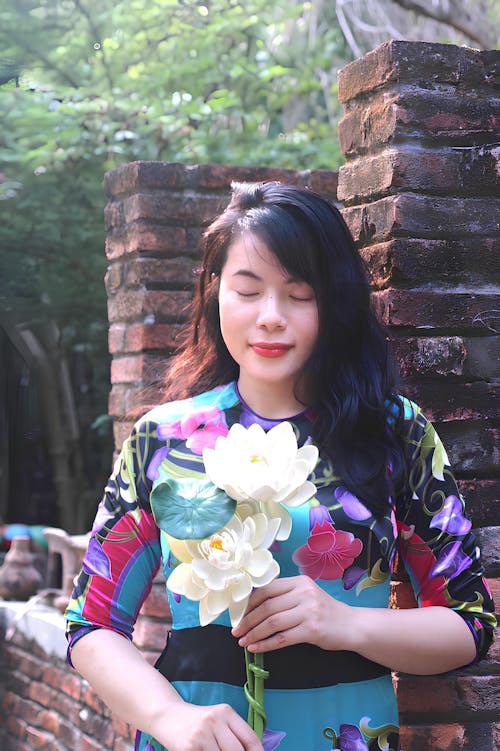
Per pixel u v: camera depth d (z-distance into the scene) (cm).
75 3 623
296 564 158
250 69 648
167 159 598
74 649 164
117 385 316
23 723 378
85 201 636
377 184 205
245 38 689
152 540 170
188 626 161
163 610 278
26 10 606
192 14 649
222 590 143
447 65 203
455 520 167
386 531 162
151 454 171
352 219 212
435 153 201
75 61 639
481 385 202
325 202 170
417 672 158
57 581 418
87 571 168
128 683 156
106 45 623
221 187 308
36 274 660
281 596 151
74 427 789
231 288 166
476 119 203
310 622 150
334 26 770
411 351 198
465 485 200
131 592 168
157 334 298
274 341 163
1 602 414
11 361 780
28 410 795
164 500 146
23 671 382
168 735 149
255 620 151
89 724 319
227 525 144
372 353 174
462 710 198
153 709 152
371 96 209
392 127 201
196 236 303
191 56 666
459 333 202
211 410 174
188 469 167
